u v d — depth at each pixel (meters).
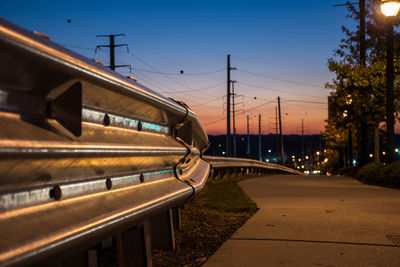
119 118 2.49
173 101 3.62
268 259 3.97
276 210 7.83
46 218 1.51
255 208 8.34
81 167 1.83
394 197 10.53
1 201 1.32
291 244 4.64
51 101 1.68
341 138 46.97
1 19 1.30
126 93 2.29
